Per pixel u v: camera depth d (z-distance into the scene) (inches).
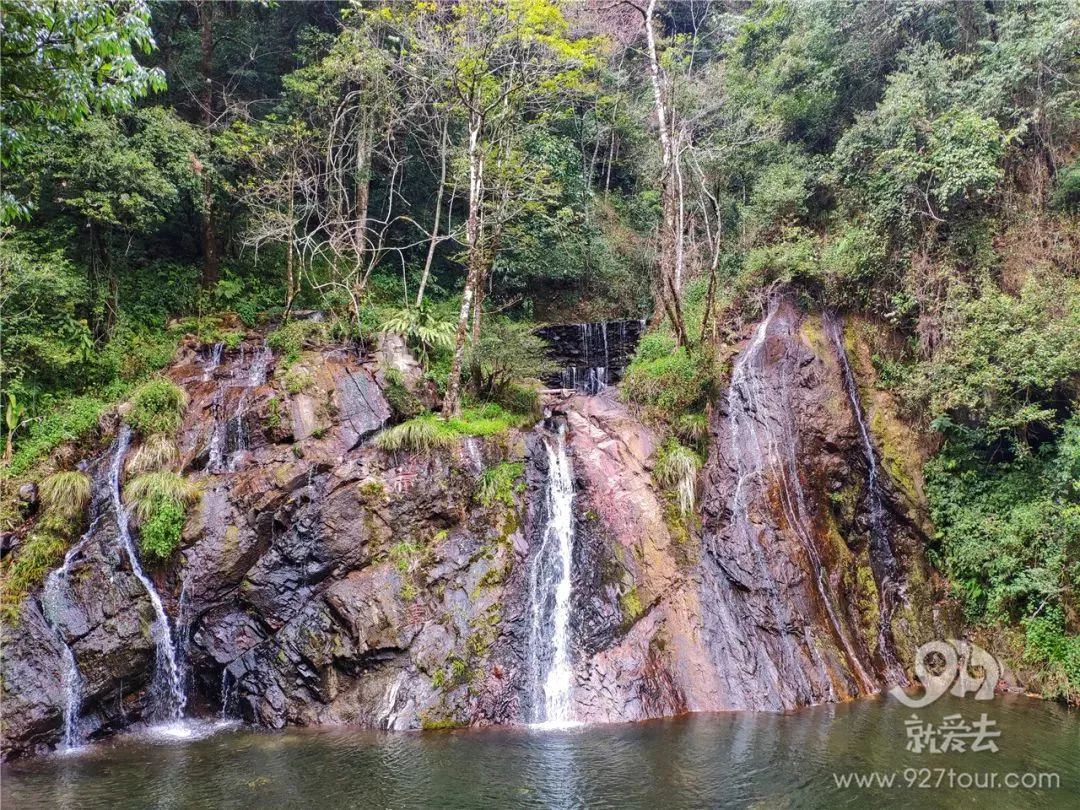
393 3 692.1
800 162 698.8
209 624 419.2
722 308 634.2
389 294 753.6
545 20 658.8
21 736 340.5
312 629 410.6
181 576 420.2
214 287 671.8
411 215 829.2
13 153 297.3
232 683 407.8
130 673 387.9
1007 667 454.0
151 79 306.5
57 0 264.7
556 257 826.2
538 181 709.3
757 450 521.7
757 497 492.1
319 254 766.5
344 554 432.8
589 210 895.1
